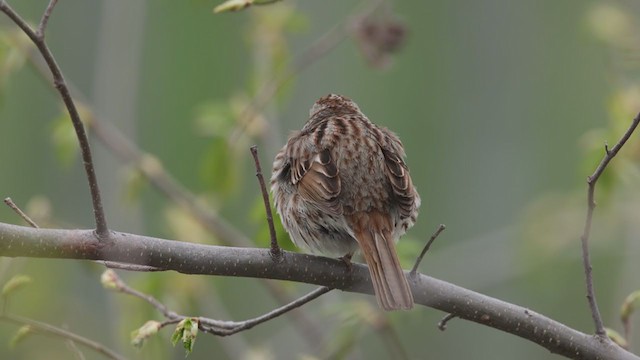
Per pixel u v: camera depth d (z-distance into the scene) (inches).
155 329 278.7
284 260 280.2
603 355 285.4
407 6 646.5
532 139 627.5
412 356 577.3
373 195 300.8
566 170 618.5
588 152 446.9
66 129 466.6
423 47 642.8
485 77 641.0
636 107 444.8
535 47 642.8
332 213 297.1
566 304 573.3
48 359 526.6
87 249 260.5
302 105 600.4
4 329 523.8
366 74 622.2
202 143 604.4
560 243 512.7
